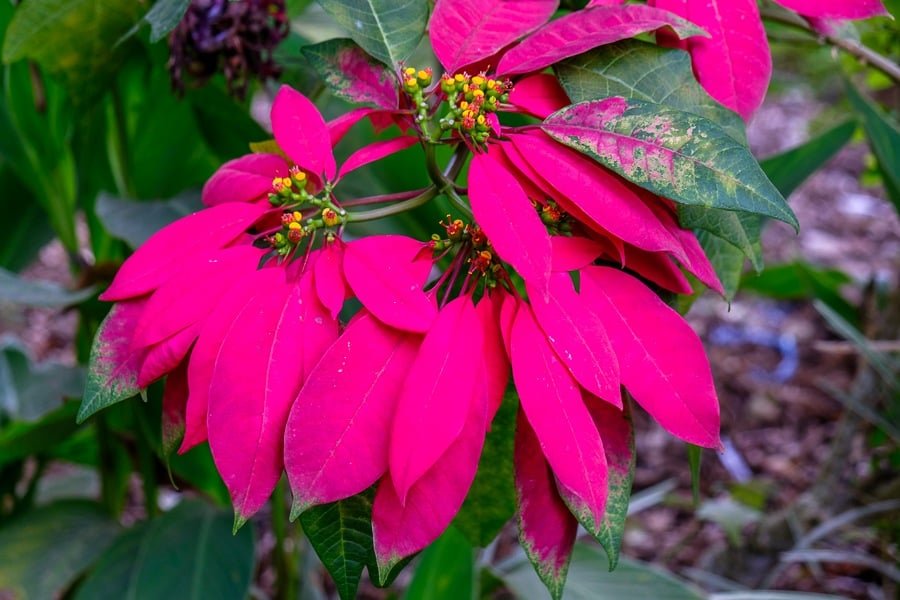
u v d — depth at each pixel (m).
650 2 0.98
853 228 3.81
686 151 0.88
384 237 0.91
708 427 0.88
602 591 1.38
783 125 4.55
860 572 2.07
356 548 0.91
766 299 3.45
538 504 0.89
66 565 1.44
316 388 0.86
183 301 0.90
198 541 1.36
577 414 0.86
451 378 0.86
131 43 1.25
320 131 0.94
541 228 0.87
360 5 0.97
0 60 1.34
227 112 1.29
